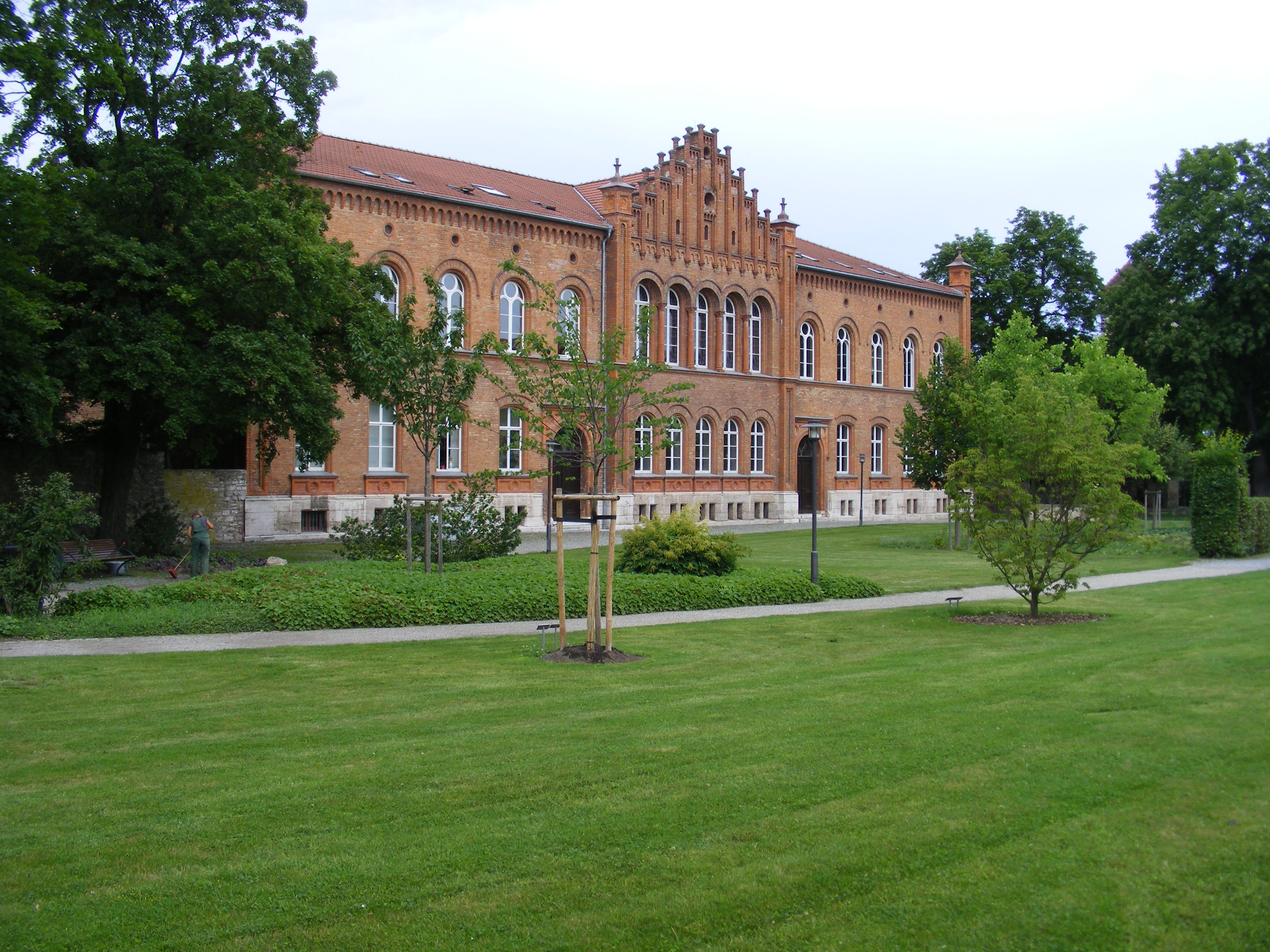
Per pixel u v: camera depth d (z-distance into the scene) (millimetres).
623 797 8258
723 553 23891
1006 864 6910
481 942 5961
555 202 50375
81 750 9891
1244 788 8367
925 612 20859
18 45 24203
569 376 18203
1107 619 19500
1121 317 62938
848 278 60469
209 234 27984
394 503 27547
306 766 9219
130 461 30578
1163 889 6539
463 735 10367
